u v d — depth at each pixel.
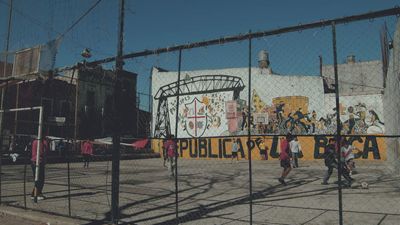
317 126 27.75
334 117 27.52
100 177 14.13
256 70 29.69
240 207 7.59
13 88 11.58
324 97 27.98
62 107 17.22
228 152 28.62
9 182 12.12
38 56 7.66
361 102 26.92
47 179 13.34
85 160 19.03
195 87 31.33
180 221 6.27
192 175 15.09
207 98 30.69
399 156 14.20
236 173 15.95
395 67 14.74
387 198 8.62
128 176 14.55
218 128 29.72
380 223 5.99
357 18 4.33
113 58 6.18
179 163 23.77
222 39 5.20
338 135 4.45
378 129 26.16
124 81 6.07
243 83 29.83
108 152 25.23
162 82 32.56
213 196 9.16
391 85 16.72
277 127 28.47
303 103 28.27
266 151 27.08
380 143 24.89
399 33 13.05
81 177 14.11
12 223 6.26
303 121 28.05
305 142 27.05
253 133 28.44
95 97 27.38
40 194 8.51
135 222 6.19
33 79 8.37
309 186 11.11
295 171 16.83
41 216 6.42
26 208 7.20
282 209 7.31
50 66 7.46
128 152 27.97
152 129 32.25
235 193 9.70
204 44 5.34
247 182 12.30
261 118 28.70
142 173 15.95
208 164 22.41
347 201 8.25
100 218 6.52
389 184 11.27
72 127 23.72
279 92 28.91
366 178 13.20
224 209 7.37
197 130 30.52
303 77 28.53
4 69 8.45
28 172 15.88
